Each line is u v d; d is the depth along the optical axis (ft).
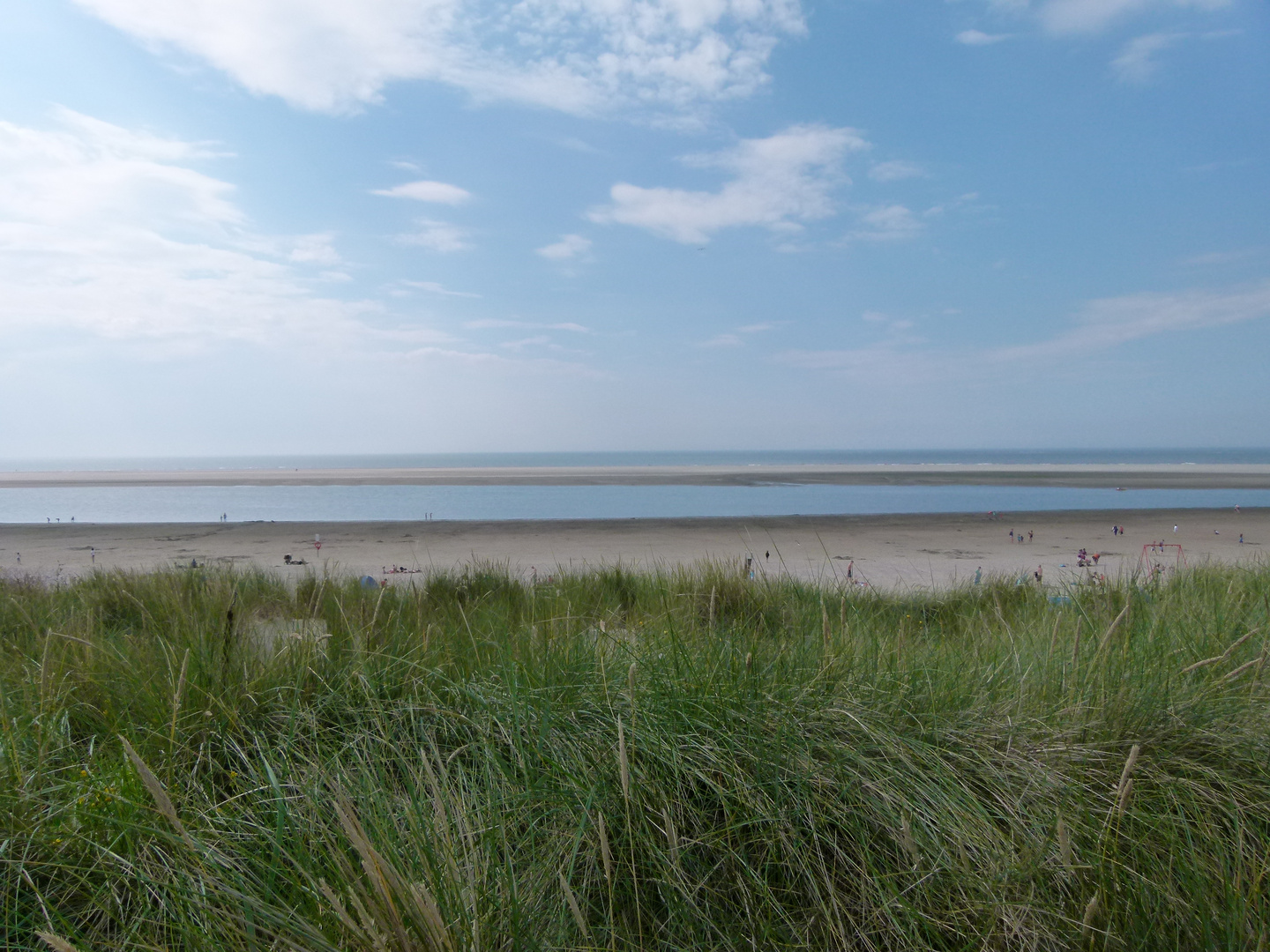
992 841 5.85
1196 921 5.07
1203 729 7.32
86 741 7.20
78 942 4.34
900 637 11.05
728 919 5.35
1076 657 8.74
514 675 7.70
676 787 6.13
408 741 7.09
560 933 4.79
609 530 95.81
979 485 220.02
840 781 6.30
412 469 402.31
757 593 18.89
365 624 11.19
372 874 3.92
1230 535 87.56
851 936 5.29
